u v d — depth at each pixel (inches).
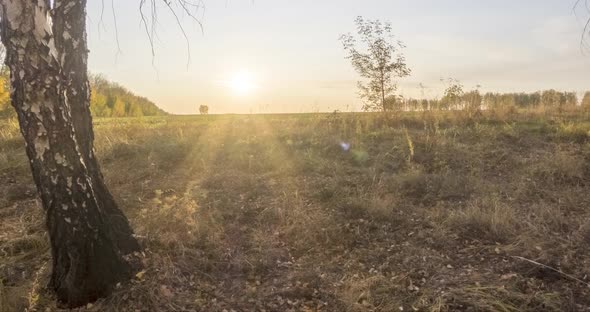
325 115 520.4
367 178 304.3
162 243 214.7
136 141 410.0
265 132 443.5
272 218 252.2
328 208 263.6
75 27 185.2
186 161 358.3
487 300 171.3
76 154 170.4
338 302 181.8
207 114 1229.7
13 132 480.1
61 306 173.9
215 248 219.6
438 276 193.8
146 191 294.7
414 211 257.6
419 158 343.6
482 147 361.7
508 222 229.6
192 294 186.2
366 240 229.0
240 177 315.3
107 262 178.4
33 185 303.7
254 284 196.7
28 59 156.2
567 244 209.8
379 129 459.8
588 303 170.2
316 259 215.3
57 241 172.4
